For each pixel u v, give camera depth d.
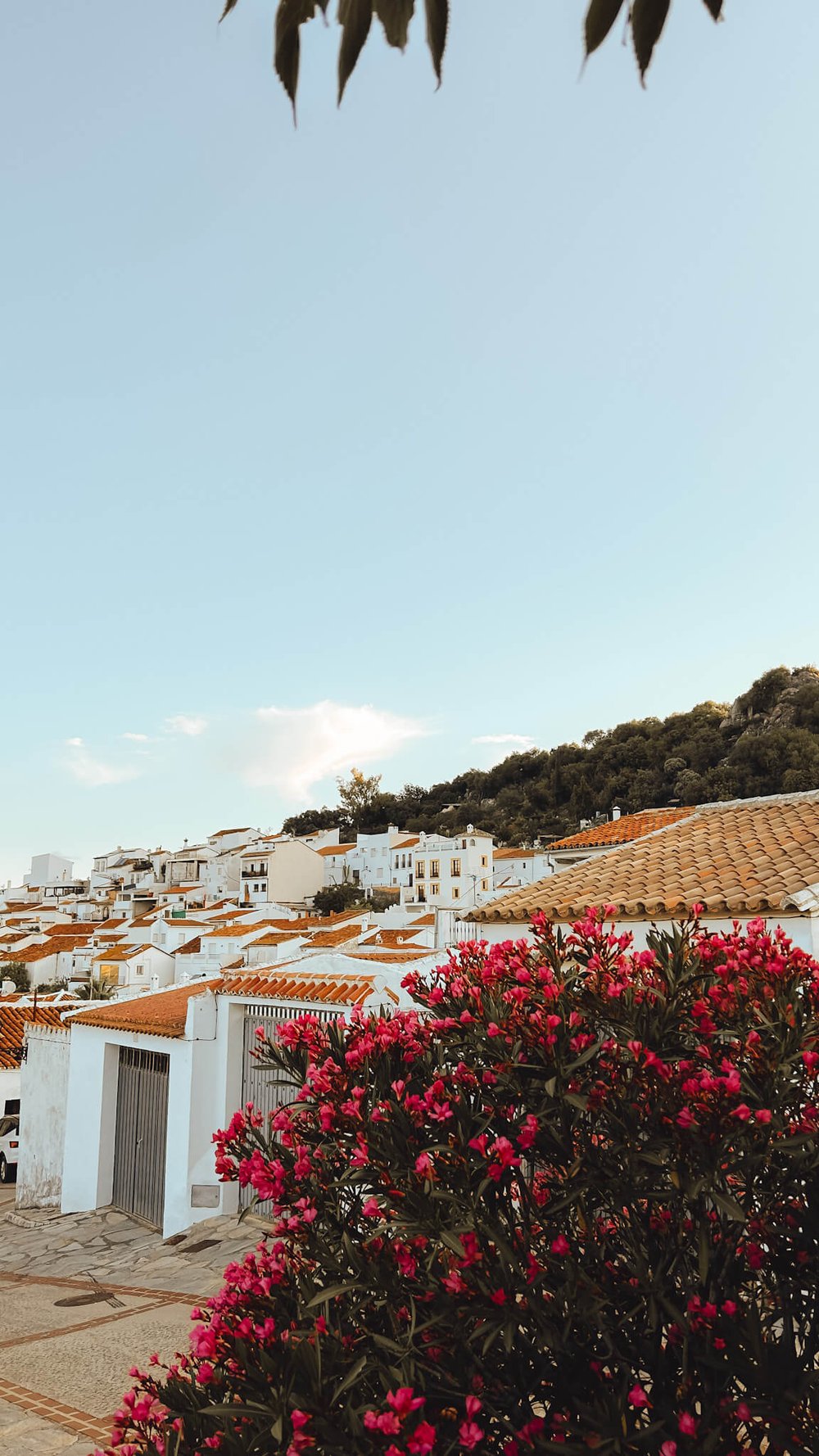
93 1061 16.42
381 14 1.56
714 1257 3.73
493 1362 3.61
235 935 56.31
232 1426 3.29
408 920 61.09
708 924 9.51
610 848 20.00
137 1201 15.02
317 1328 3.50
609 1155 3.81
